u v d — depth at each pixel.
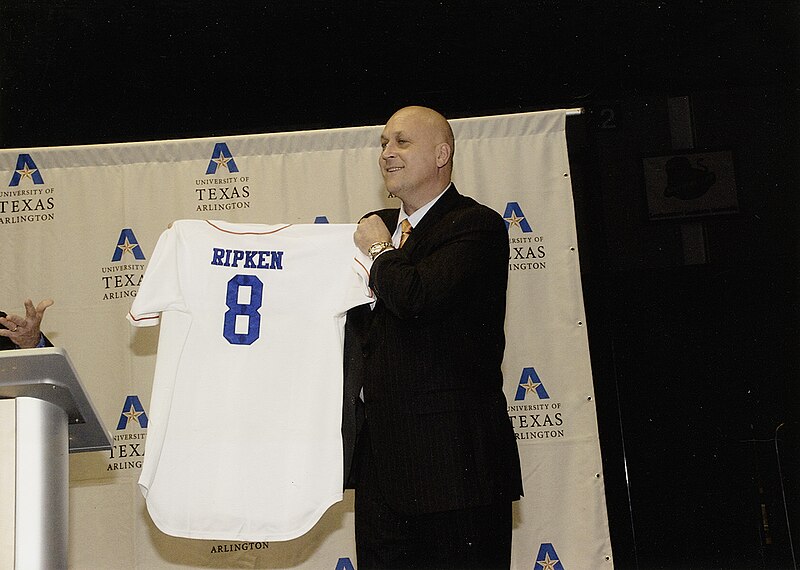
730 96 4.34
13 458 1.57
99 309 3.44
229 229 2.56
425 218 2.44
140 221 3.50
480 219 2.36
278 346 2.47
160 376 2.41
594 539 3.29
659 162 4.29
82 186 3.52
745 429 4.02
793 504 3.91
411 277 2.21
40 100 4.12
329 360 2.46
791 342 4.08
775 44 4.22
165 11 3.85
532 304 3.45
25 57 3.98
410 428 2.21
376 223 2.44
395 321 2.31
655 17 4.07
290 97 4.25
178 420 2.41
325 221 3.52
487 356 2.33
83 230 3.49
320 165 3.55
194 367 2.45
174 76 4.14
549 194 3.52
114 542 3.29
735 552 3.89
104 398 3.39
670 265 4.20
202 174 3.54
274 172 3.55
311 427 2.41
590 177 4.23
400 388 2.24
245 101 4.25
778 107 4.32
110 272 3.47
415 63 4.19
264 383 2.44
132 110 4.20
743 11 4.07
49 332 3.42
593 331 4.11
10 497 1.55
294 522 2.36
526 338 3.43
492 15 4.00
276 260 2.53
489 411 2.28
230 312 2.48
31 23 3.83
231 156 3.56
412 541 2.24
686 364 4.09
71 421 1.79
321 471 2.38
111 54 4.02
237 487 2.38
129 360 3.41
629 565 3.91
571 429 3.38
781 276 4.15
